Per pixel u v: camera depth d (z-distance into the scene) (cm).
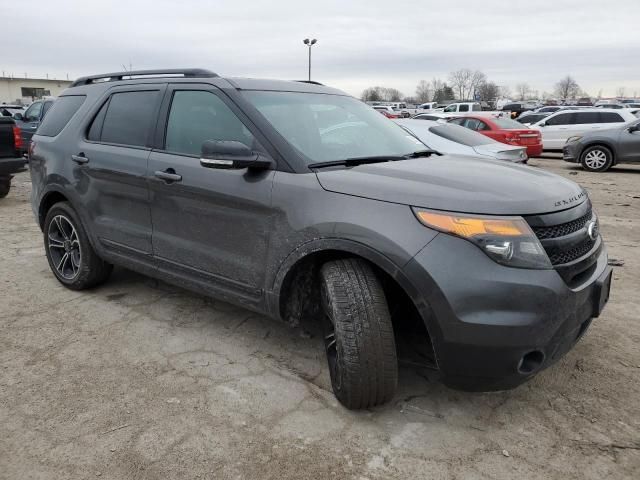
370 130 366
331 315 266
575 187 300
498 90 9606
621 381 310
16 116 1366
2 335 364
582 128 1744
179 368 323
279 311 299
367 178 274
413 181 269
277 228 290
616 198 970
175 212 346
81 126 424
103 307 414
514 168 319
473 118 1537
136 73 406
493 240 237
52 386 302
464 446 255
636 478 235
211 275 333
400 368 326
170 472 236
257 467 240
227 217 315
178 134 354
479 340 235
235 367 326
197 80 355
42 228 470
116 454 246
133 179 367
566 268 250
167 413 278
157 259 366
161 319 393
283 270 288
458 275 236
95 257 429
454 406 288
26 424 267
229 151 287
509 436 263
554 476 236
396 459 246
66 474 234
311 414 278
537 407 287
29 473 234
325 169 295
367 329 256
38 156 455
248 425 269
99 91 427
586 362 331
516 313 233
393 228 250
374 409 283
